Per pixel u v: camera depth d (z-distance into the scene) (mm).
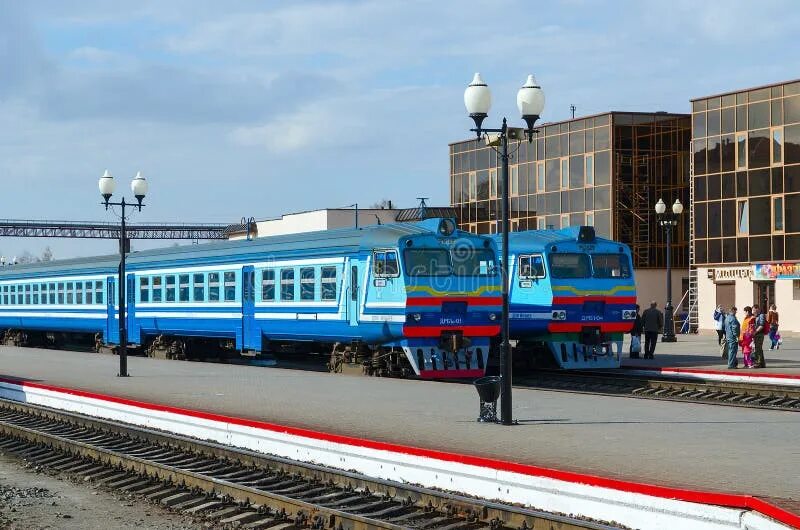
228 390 23188
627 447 13945
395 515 11984
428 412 18359
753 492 10547
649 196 63500
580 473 11375
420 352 25641
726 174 55281
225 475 14797
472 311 26172
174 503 13461
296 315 29109
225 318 32375
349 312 27031
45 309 44750
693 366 30922
